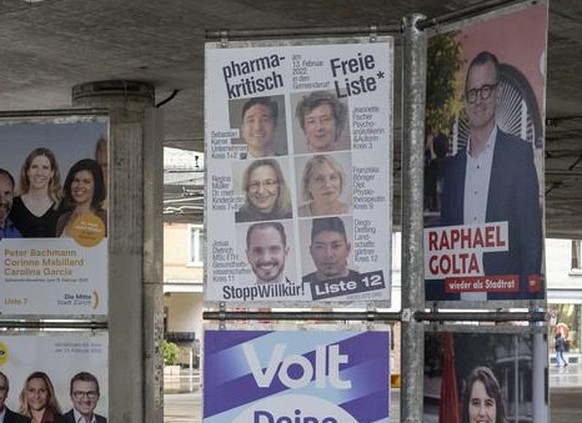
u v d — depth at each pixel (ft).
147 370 41.19
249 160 21.71
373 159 21.26
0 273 29.27
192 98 53.93
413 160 21.33
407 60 21.42
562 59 45.11
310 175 21.48
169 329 193.57
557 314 211.41
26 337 28.37
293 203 21.49
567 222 136.46
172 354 160.04
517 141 19.16
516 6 19.21
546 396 18.48
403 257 21.25
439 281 20.75
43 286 28.94
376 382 21.01
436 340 20.70
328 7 36.29
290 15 37.40
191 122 63.31
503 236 19.44
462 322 20.17
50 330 28.53
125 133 43.75
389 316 21.20
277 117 21.63
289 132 21.58
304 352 21.30
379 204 21.20
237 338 21.57
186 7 36.17
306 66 21.57
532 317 18.74
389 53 21.25
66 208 29.12
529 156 18.86
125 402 40.52
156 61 44.50
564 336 203.10
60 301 28.76
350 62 21.40
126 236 41.68
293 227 21.49
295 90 21.59
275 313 21.49
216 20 37.99
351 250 21.24
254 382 21.45
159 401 41.50
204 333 21.68
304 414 21.26
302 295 21.42
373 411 20.97
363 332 21.12
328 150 21.42
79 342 28.27
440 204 20.85
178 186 99.91
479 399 19.69
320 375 21.24
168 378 148.87
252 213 21.65
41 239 29.12
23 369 28.30
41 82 49.57
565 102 55.52
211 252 21.81
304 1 35.55
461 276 20.29
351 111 21.38
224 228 21.77
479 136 20.02
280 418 21.33
